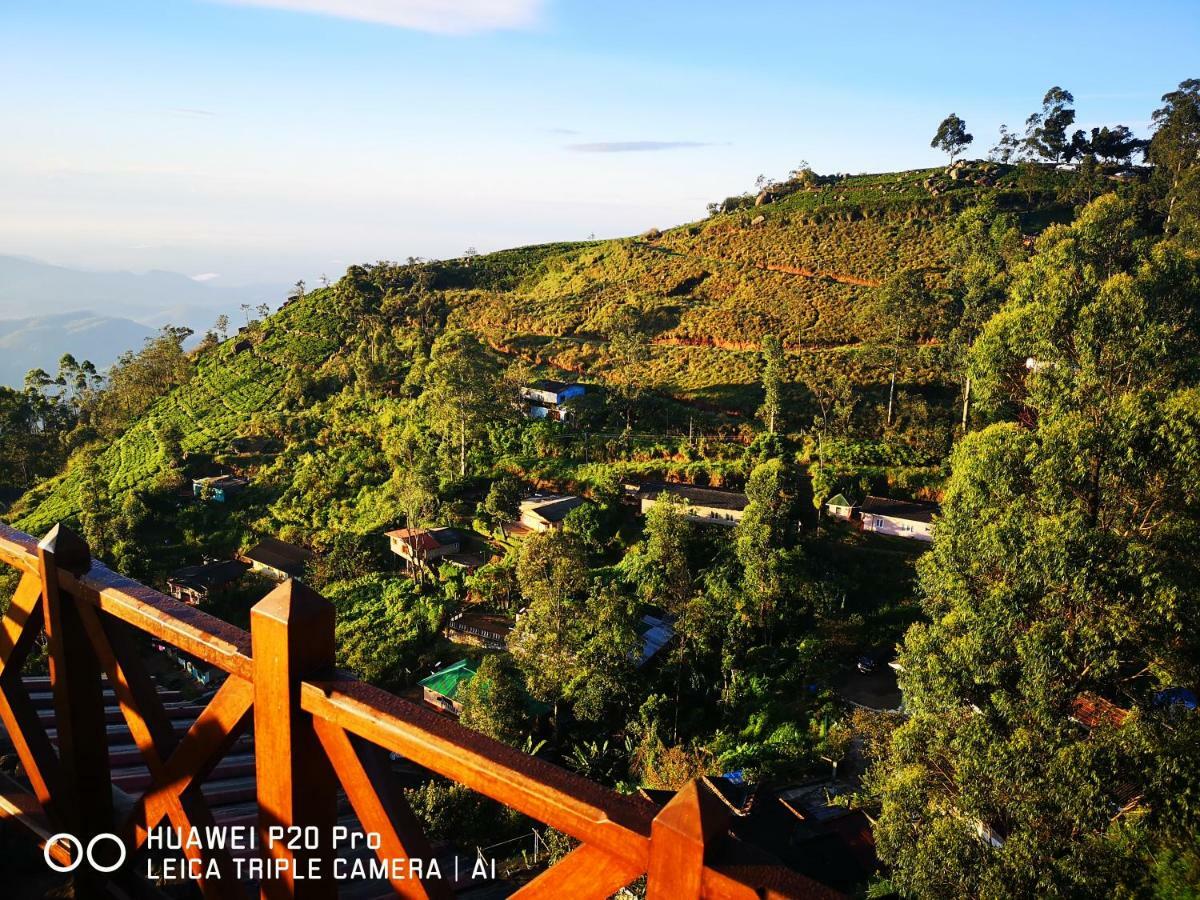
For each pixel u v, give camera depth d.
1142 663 10.41
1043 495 9.87
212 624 1.94
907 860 8.44
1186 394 9.52
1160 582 8.57
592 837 1.38
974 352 14.84
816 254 55.91
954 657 9.52
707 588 23.61
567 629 20.62
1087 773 7.61
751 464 30.78
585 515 27.91
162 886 2.73
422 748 1.52
